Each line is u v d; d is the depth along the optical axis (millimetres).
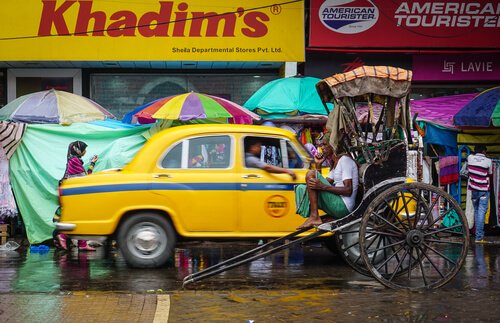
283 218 9750
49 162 12961
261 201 9719
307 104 14172
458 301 7398
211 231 9664
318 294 7734
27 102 13719
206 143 9883
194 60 16531
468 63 17391
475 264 10352
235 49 16594
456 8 16906
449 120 14648
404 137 8320
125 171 9727
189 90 17922
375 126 8625
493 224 14602
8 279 8938
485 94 14305
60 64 17125
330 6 16797
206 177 9695
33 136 13141
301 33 16703
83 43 16328
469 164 13672
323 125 14789
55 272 9531
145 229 9633
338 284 8555
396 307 7086
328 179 8695
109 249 12359
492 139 14891
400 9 16875
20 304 7129
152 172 9672
